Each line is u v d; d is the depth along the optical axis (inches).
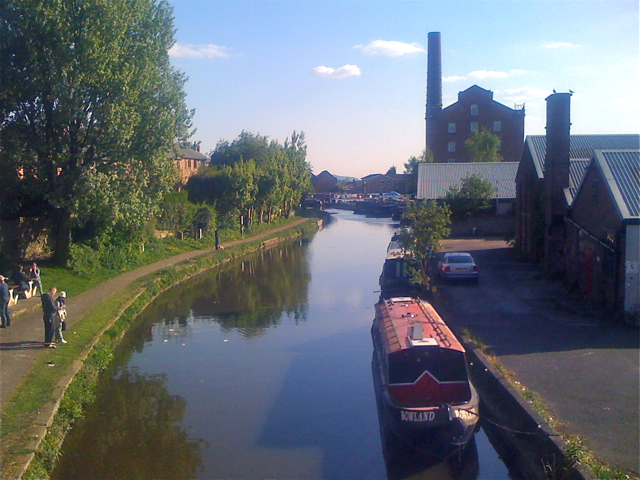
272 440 442.3
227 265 1455.5
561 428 378.3
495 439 424.5
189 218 1640.0
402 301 608.1
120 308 830.5
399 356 424.2
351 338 736.3
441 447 401.1
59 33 890.1
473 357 551.2
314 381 576.1
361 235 2236.7
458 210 1813.5
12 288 853.8
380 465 402.3
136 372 611.2
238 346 709.3
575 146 1342.3
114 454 422.0
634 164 725.9
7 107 924.6
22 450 367.9
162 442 439.8
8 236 979.9
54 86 903.7
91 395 524.4
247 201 2022.6
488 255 1317.7
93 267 1072.2
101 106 952.3
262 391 550.3
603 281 726.5
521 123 3048.7
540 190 1149.1
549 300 797.2
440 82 3147.1
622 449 348.2
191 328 802.8
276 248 1845.5
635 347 558.3
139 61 1009.5
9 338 632.4
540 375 487.5
